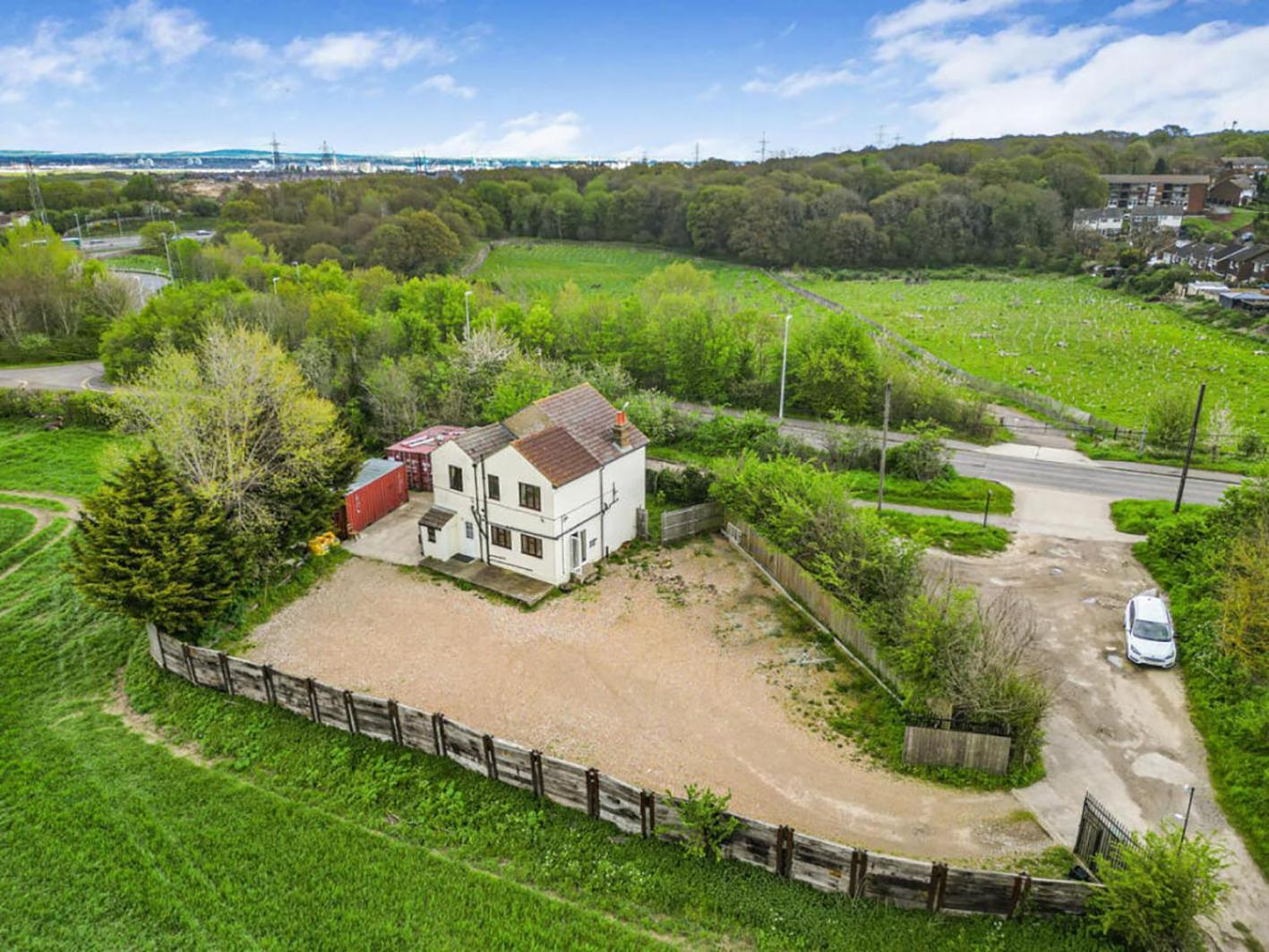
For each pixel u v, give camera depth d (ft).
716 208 491.72
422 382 197.67
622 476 132.67
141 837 74.54
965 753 82.79
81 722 92.79
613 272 458.50
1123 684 97.30
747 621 112.68
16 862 71.72
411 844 74.13
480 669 102.01
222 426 118.93
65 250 342.64
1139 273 413.80
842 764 84.79
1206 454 179.93
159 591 98.53
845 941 63.21
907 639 90.53
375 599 119.14
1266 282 373.81
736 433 183.83
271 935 64.34
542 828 75.51
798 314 350.43
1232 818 76.69
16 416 207.51
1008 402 227.81
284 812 77.61
